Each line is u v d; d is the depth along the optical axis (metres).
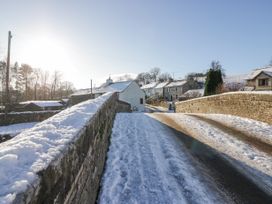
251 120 11.62
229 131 10.05
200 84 69.75
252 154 7.17
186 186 5.14
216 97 16.16
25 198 1.44
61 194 2.14
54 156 2.06
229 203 4.52
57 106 38.94
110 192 4.82
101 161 5.77
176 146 7.98
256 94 11.52
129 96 44.84
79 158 2.96
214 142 8.49
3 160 1.75
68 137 2.70
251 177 5.64
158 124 11.95
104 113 7.05
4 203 1.29
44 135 2.66
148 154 7.09
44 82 77.31
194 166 6.26
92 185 4.17
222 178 5.57
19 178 1.57
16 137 2.56
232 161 6.64
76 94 52.84
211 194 4.84
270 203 4.53
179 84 65.06
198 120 12.91
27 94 70.12
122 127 10.83
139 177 5.54
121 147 7.72
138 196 4.71
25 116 22.16
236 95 13.43
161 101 57.09
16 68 68.88
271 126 10.23
